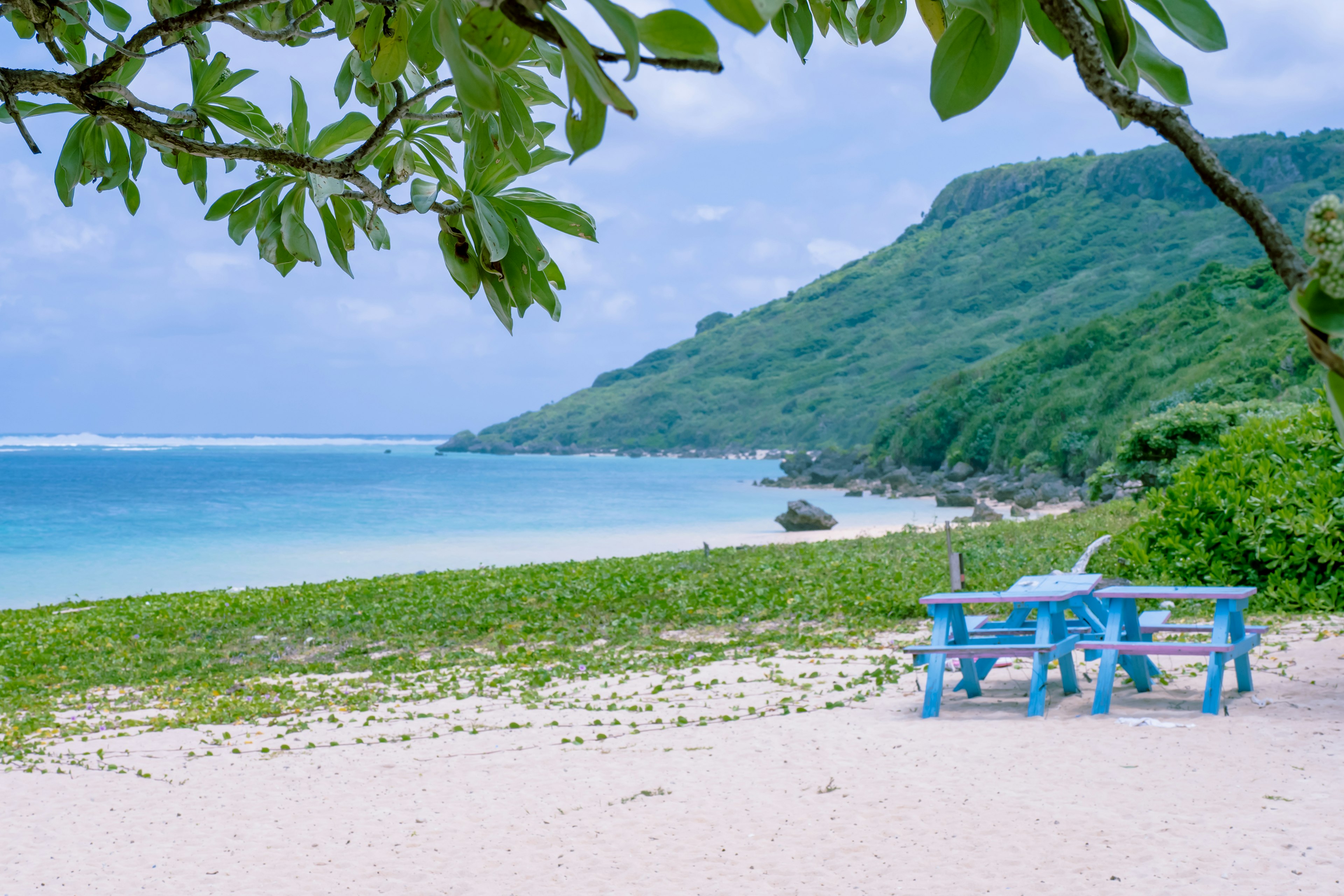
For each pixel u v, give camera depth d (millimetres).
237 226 2102
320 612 15930
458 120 2188
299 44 2217
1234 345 53344
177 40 2068
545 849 4816
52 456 155375
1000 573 14367
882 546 21141
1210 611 10258
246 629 15047
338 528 42938
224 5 1883
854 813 4969
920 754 5973
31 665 12953
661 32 927
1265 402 22891
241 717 8852
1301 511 10727
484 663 11195
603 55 939
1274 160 157250
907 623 11719
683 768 6113
